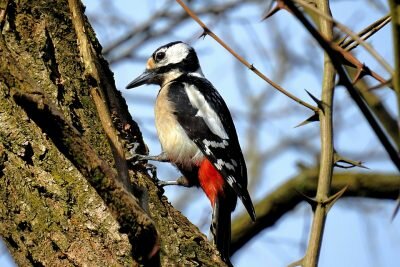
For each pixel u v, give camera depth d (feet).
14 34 25.55
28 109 16.05
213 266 24.35
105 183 16.55
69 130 16.37
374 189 41.34
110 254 22.54
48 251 22.89
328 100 22.49
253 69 22.56
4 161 23.50
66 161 23.32
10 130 23.50
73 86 25.61
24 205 23.25
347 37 23.22
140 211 16.67
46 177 23.25
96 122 25.39
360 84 39.75
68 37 26.48
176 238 24.45
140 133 29.78
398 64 14.40
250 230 42.11
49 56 25.75
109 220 22.70
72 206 22.99
